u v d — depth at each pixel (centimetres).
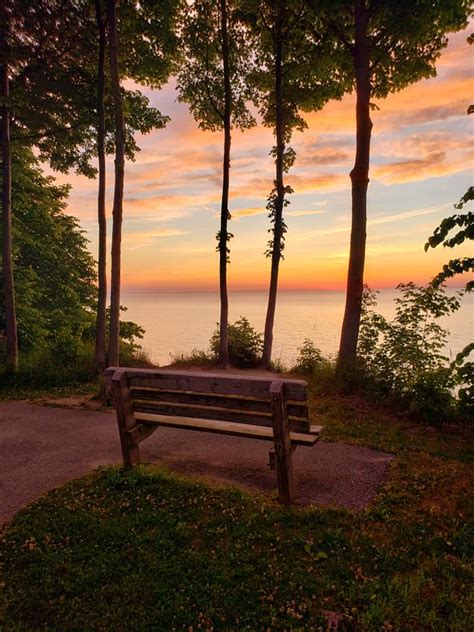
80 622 245
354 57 950
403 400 695
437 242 605
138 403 440
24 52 1035
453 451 496
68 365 1091
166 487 402
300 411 360
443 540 308
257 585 269
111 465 465
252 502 372
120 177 893
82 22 1067
